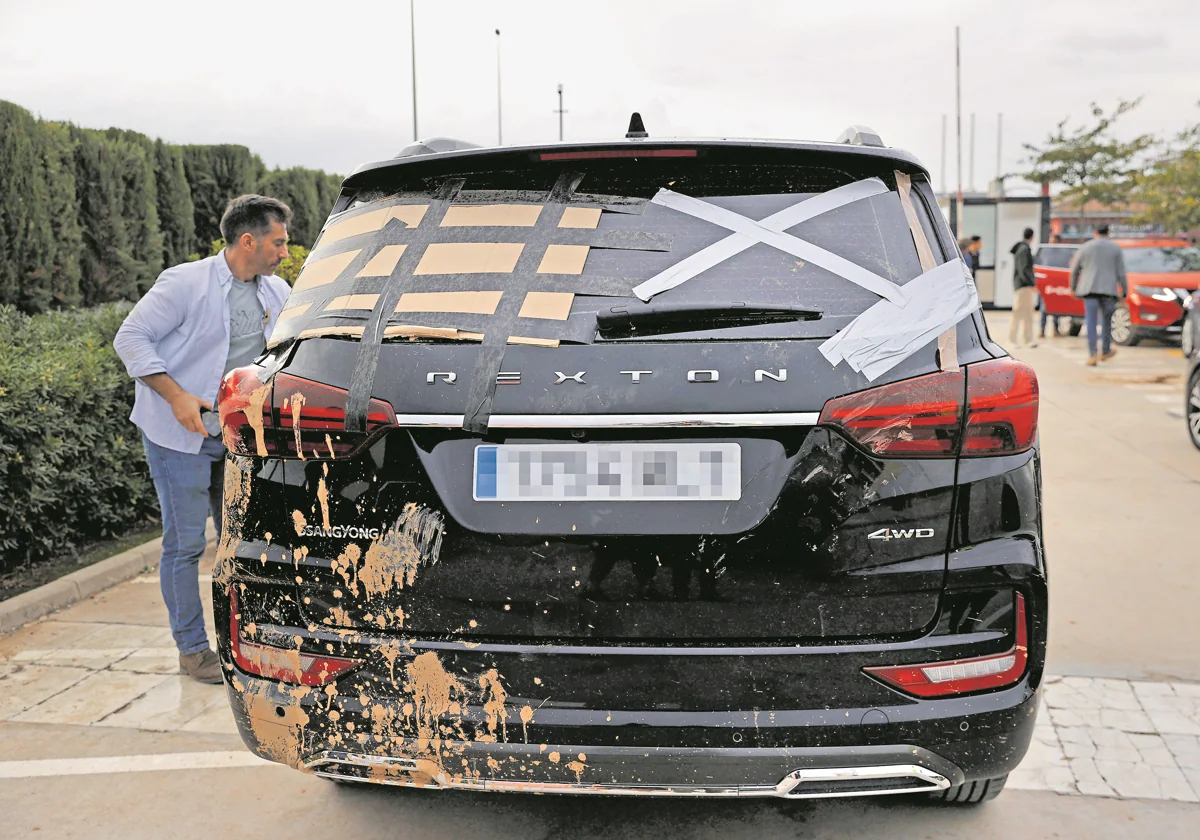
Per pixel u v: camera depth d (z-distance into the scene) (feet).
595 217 7.51
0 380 15.70
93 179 36.88
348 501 7.05
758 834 8.93
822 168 7.76
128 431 19.15
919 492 6.68
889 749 6.70
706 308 6.87
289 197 57.72
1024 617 6.86
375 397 6.97
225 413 7.52
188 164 49.42
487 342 6.96
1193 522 19.08
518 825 9.16
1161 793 9.55
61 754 10.73
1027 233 55.62
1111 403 33.83
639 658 6.70
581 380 6.75
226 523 7.60
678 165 7.77
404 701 6.99
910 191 7.68
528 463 6.79
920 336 6.85
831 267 7.14
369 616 7.07
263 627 7.35
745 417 6.62
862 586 6.68
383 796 9.75
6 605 14.71
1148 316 50.60
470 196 7.86
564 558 6.77
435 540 6.89
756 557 6.65
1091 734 10.74
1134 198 79.92
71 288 34.19
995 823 9.07
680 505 6.68
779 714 6.68
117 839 9.07
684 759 6.72
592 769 6.80
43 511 17.43
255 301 12.93
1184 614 14.29
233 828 9.22
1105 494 21.36
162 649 13.79
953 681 6.74
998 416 6.74
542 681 6.81
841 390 6.65
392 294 7.36
